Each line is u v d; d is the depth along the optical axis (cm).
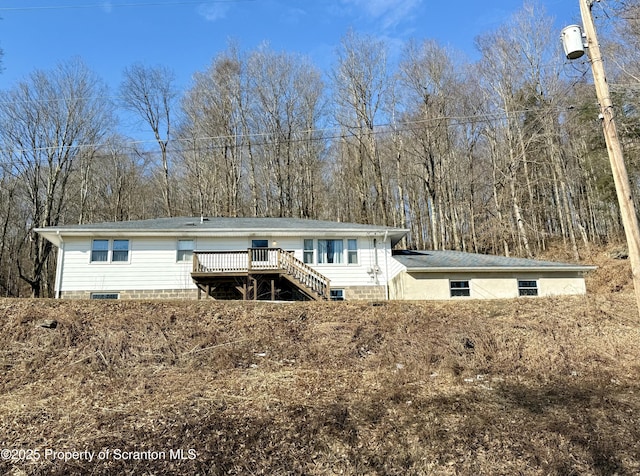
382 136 3522
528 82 3058
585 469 556
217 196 3572
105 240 1859
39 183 3250
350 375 883
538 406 728
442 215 3241
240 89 3569
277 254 1819
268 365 930
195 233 1883
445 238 3319
